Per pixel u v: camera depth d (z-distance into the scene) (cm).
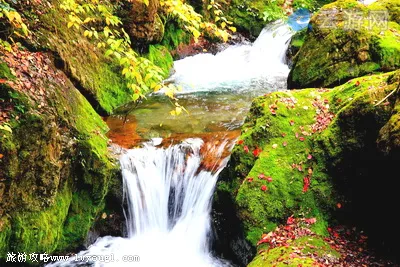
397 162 416
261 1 1460
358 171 498
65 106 593
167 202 634
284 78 1070
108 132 706
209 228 579
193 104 862
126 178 613
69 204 566
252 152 558
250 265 449
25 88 531
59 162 537
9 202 474
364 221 501
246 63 1230
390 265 440
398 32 770
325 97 611
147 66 518
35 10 681
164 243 602
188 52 1268
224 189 554
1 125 461
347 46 752
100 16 866
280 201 512
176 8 498
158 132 713
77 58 757
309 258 430
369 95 488
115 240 611
